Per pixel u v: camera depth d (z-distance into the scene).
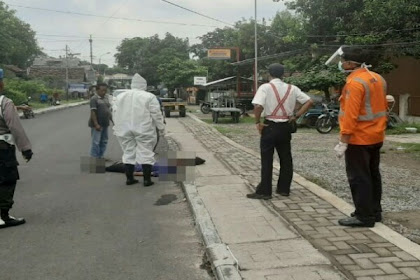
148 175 7.96
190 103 50.50
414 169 9.30
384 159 10.73
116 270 4.41
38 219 6.08
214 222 5.51
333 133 17.31
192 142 14.30
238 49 34.31
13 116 5.67
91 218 6.11
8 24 46.19
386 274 3.94
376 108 5.07
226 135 16.61
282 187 6.70
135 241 5.21
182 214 6.29
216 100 30.53
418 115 20.03
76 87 74.44
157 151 11.82
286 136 6.50
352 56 5.14
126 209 6.54
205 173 8.57
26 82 49.34
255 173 8.55
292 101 6.47
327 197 6.55
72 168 9.82
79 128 20.44
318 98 20.39
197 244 5.11
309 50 23.45
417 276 3.89
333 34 20.80
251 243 4.79
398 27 17.17
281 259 4.32
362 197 5.15
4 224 5.71
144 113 7.82
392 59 21.31
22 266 4.53
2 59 49.00
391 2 16.47
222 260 4.29
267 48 35.66
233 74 38.88
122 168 9.24
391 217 5.75
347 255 4.38
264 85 6.49
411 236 4.98
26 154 5.85
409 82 20.56
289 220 5.53
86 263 4.59
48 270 4.43
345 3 19.33
